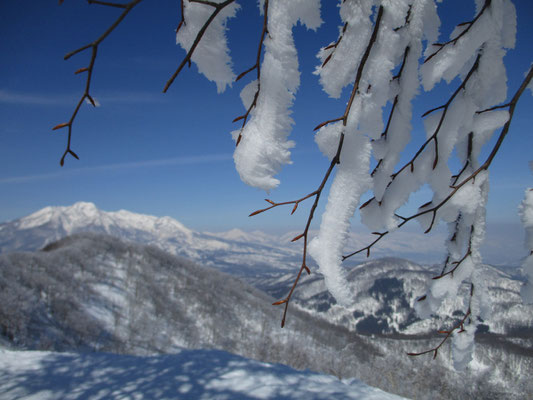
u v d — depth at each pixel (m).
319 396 3.94
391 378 19.56
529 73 0.98
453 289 1.14
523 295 1.15
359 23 0.69
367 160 0.70
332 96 0.72
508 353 43.31
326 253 0.70
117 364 4.91
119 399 3.91
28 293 40.50
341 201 0.71
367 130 0.70
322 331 64.06
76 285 50.34
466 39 0.91
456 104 0.97
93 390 4.14
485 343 48.84
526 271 1.15
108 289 54.94
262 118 0.64
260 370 4.65
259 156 0.63
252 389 4.11
